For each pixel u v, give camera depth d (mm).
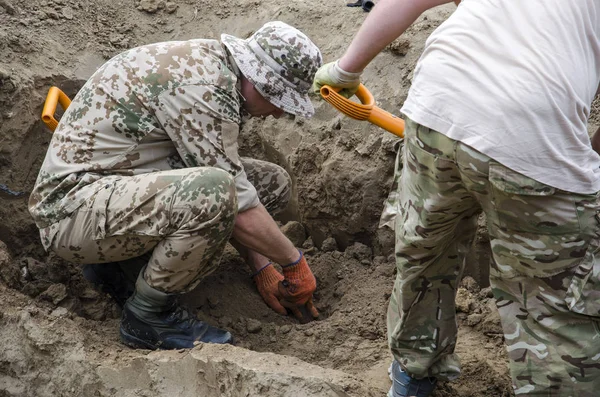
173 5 4402
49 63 3811
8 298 3115
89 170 3004
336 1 4266
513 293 2217
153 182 2889
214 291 3518
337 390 2521
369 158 3609
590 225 2057
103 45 4082
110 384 2873
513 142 1975
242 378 2641
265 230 3111
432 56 2109
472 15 2064
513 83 1970
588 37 2012
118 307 3424
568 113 1982
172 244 2898
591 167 2072
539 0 2006
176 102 2914
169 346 3090
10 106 3521
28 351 2990
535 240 2088
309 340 3230
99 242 3000
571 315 2143
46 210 3021
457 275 2492
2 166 3521
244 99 3094
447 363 2629
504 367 2906
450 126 2039
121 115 2975
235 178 2986
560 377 2172
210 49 3041
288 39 3016
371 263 3646
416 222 2299
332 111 3781
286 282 3357
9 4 3973
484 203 2123
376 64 3834
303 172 3812
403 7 2234
